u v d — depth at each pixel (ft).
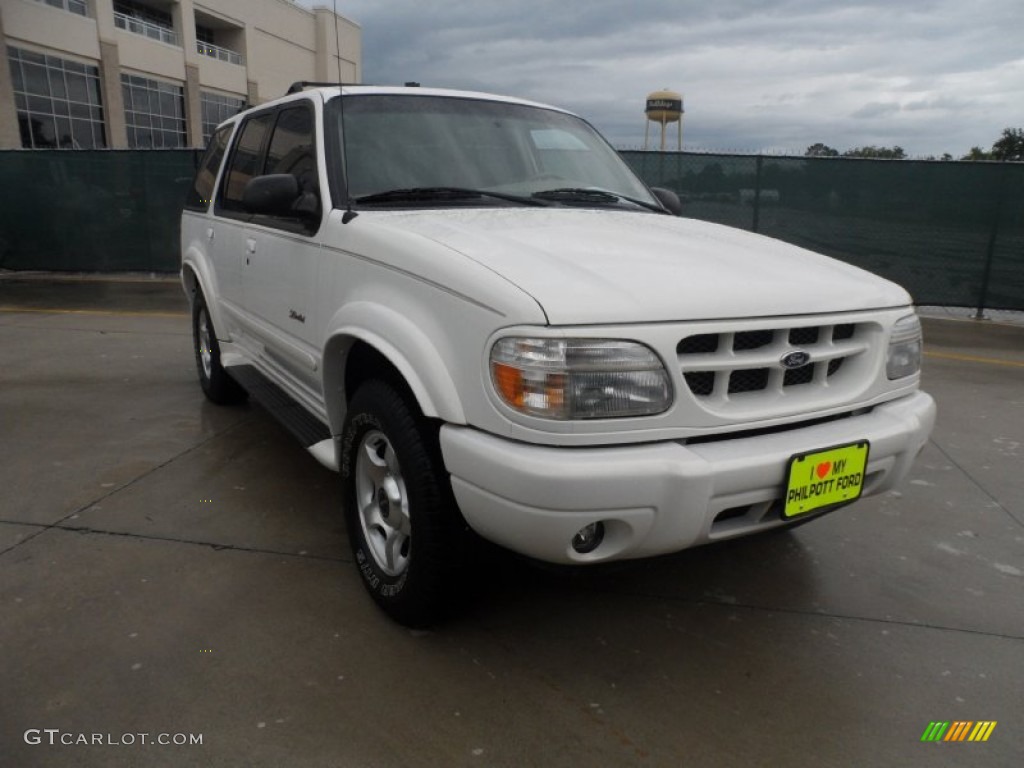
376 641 8.32
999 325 30.40
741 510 7.59
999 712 7.50
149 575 9.54
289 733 6.92
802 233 32.58
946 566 10.44
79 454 13.75
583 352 6.63
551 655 8.21
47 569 9.61
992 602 9.53
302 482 12.58
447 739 6.91
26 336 24.77
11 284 37.22
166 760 6.55
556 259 7.60
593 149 12.84
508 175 11.11
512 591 9.48
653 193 12.82
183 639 8.23
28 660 7.80
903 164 31.27
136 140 120.78
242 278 13.20
